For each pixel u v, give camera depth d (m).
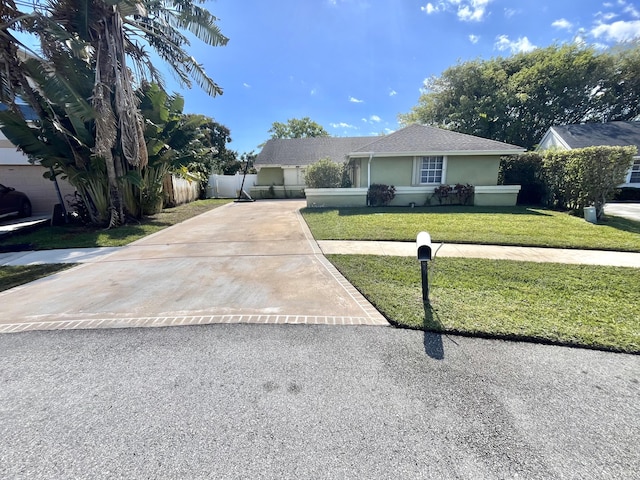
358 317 3.14
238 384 2.15
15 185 12.14
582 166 8.75
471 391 2.04
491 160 12.15
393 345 2.62
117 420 1.84
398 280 4.20
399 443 1.64
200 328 2.98
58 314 3.36
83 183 8.93
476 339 2.69
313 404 1.94
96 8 7.71
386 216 9.63
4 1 7.05
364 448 1.62
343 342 2.68
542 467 1.50
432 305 3.34
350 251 5.82
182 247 6.56
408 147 12.05
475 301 3.44
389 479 1.45
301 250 5.99
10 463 1.56
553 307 3.25
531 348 2.54
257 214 11.78
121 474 1.49
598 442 1.63
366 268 4.73
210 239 7.32
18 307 3.57
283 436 1.70
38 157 8.20
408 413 1.85
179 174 14.69
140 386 2.15
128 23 8.61
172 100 11.16
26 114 11.91
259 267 4.96
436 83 25.56
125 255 6.00
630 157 7.86
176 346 2.67
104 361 2.47
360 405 1.93
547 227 7.50
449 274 4.37
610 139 16.11
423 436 1.69
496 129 23.73
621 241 6.01
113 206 9.04
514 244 6.02
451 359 2.41
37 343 2.76
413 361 2.39
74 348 2.67
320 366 2.35
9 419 1.87
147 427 1.78
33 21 7.23
